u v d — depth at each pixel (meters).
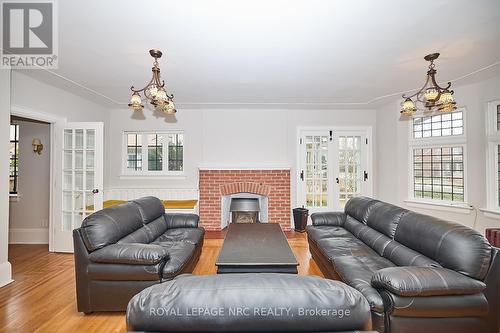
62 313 2.25
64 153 3.99
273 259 2.27
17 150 4.58
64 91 4.06
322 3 1.94
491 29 2.32
